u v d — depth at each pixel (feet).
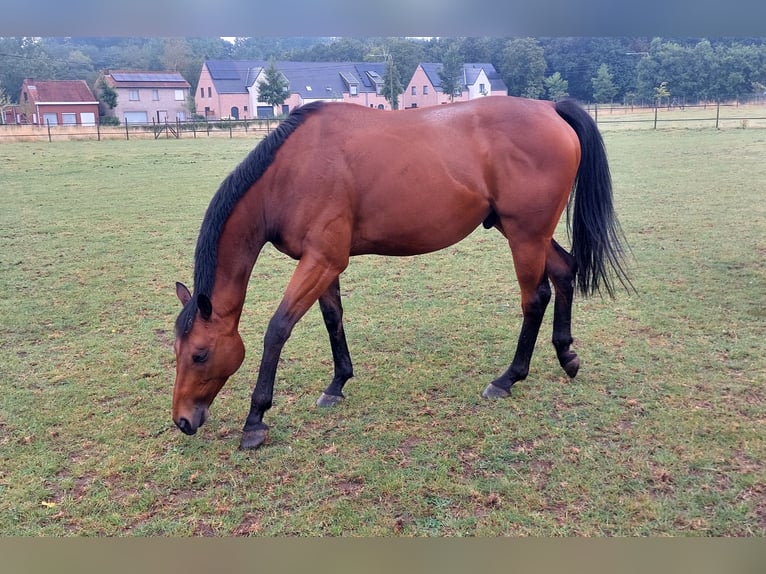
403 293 19.71
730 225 26.76
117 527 8.75
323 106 11.19
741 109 83.61
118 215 32.89
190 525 8.77
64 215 32.86
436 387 13.00
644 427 10.97
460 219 11.53
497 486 9.41
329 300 12.06
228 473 10.06
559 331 12.85
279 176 10.71
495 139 11.43
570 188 12.07
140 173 49.11
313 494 9.41
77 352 15.35
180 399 10.28
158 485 9.78
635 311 17.01
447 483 9.53
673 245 23.81
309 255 10.80
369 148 10.83
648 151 52.75
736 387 12.34
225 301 10.60
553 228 11.99
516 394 12.49
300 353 15.03
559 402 12.10
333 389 12.44
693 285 19.02
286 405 12.39
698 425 10.93
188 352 10.18
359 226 11.16
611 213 12.72
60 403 12.61
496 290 19.75
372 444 10.78
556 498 9.09
